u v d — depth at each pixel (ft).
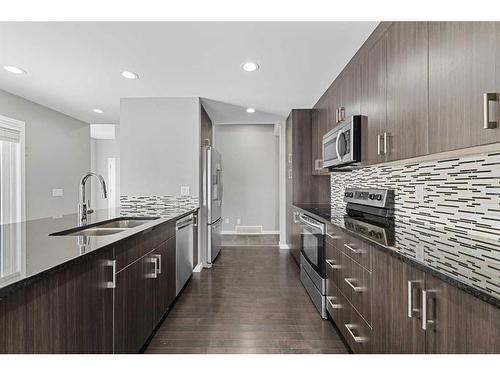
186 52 8.59
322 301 8.75
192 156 13.48
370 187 9.77
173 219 9.26
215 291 11.07
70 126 17.17
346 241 6.86
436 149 4.87
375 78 7.23
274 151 24.32
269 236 23.08
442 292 3.50
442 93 4.70
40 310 3.44
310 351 6.98
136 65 9.59
